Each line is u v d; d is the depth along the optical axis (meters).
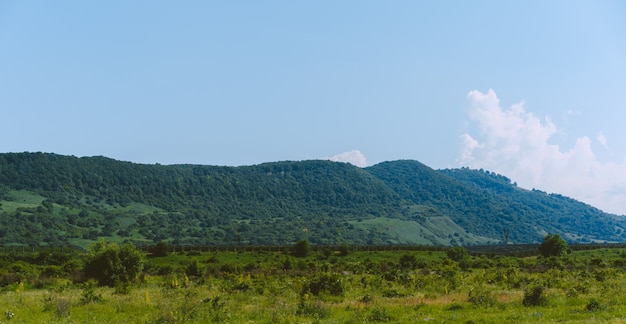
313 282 42.09
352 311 31.41
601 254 113.12
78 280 63.22
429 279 53.47
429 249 130.25
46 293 45.97
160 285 56.62
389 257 112.44
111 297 40.84
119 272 59.03
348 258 110.31
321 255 115.31
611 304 31.28
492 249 175.00
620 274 60.44
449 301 35.94
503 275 56.97
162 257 109.38
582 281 50.69
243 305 34.56
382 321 27.03
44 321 28.08
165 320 27.75
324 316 29.33
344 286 44.00
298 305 31.92
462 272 77.56
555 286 45.97
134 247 62.09
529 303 32.31
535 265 88.56
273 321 27.69
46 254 106.06
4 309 33.09
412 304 34.28
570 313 27.75
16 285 56.31
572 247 128.12
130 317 30.05
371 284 52.44
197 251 118.56
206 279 67.75
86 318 29.38
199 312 29.84
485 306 32.16
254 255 114.50
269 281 57.97
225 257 109.88
